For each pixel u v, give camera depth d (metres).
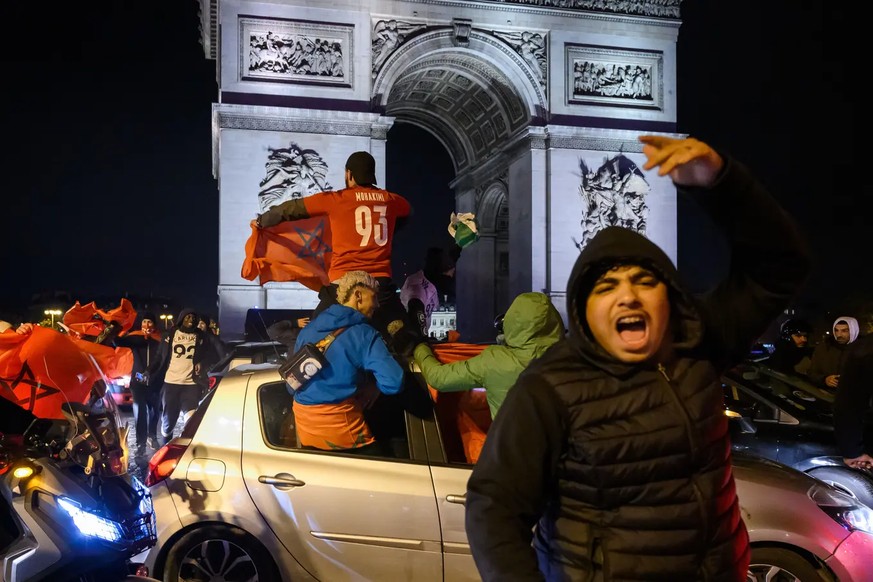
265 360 9.34
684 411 3.31
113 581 5.76
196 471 7.45
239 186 35.53
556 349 3.59
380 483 7.17
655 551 3.24
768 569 6.83
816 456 11.21
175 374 17.05
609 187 40.09
